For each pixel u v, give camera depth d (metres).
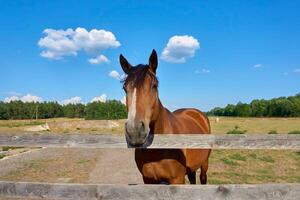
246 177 10.70
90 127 51.12
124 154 16.84
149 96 3.39
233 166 12.85
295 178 10.86
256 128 39.00
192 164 4.71
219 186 3.25
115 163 13.40
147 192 3.30
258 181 10.16
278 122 53.94
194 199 3.26
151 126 3.84
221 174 11.03
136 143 3.21
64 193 3.41
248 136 3.41
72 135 3.59
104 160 14.50
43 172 11.40
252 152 16.42
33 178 10.18
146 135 3.26
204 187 3.26
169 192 3.28
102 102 76.56
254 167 12.85
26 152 18.75
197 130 5.48
